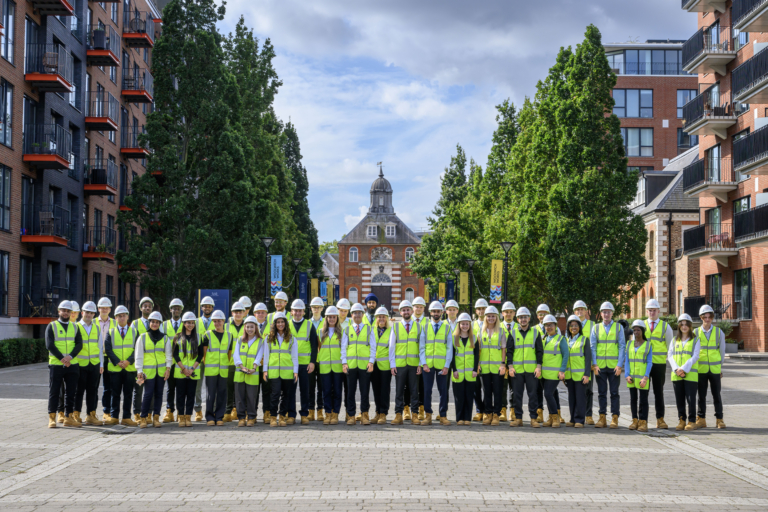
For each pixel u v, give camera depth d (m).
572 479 8.67
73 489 8.07
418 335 13.69
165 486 8.19
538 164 32.78
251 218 32.84
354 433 12.28
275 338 13.45
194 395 13.78
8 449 10.64
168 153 32.03
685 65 37.69
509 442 11.41
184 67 33.28
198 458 9.89
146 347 13.11
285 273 42.38
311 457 9.95
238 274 32.88
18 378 22.48
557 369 13.47
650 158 64.25
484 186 42.69
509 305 13.84
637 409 13.38
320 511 7.08
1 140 28.75
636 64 65.88
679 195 47.03
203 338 13.52
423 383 13.55
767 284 32.62
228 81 34.06
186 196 32.06
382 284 108.19
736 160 31.94
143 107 49.69
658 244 46.38
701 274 39.44
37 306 31.44
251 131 41.16
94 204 39.53
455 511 7.11
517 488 8.14
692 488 8.28
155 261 31.69
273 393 13.30
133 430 12.68
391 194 113.94
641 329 13.23
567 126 31.25
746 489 8.26
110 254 38.09
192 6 33.78
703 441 11.71
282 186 46.38
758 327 33.12
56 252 33.84
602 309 13.59
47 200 32.88
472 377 13.46
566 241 30.55
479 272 40.44
